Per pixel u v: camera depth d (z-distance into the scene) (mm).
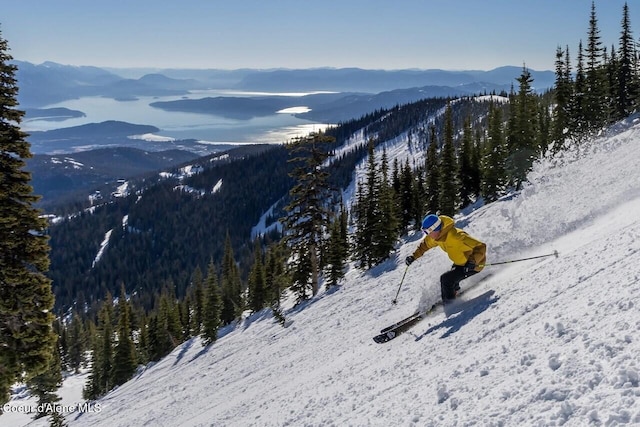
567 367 3441
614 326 3658
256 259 54469
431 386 4926
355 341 14008
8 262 13547
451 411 3969
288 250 40312
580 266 6121
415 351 7078
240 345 32375
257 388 14977
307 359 15609
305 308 33188
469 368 4754
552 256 7910
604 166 18406
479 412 3588
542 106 64688
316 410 7309
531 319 5188
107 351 52938
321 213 36562
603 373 3078
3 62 13336
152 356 60594
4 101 13227
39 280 13945
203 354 39562
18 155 13695
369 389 6680
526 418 3098
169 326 62969
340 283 39000
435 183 50750
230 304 62406
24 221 13664
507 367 4176
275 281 50938
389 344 9078
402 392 5461
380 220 38938
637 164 14766
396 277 25000
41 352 14180
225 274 72125
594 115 47688
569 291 5367
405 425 4285
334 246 39938
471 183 50344
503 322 5711
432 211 50969
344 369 9555
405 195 51562
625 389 2760
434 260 23250
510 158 38094
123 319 51312
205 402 17984
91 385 52812
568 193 15156
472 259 7895
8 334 13891
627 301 3998
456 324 7055
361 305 22156
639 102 43719
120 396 33906
